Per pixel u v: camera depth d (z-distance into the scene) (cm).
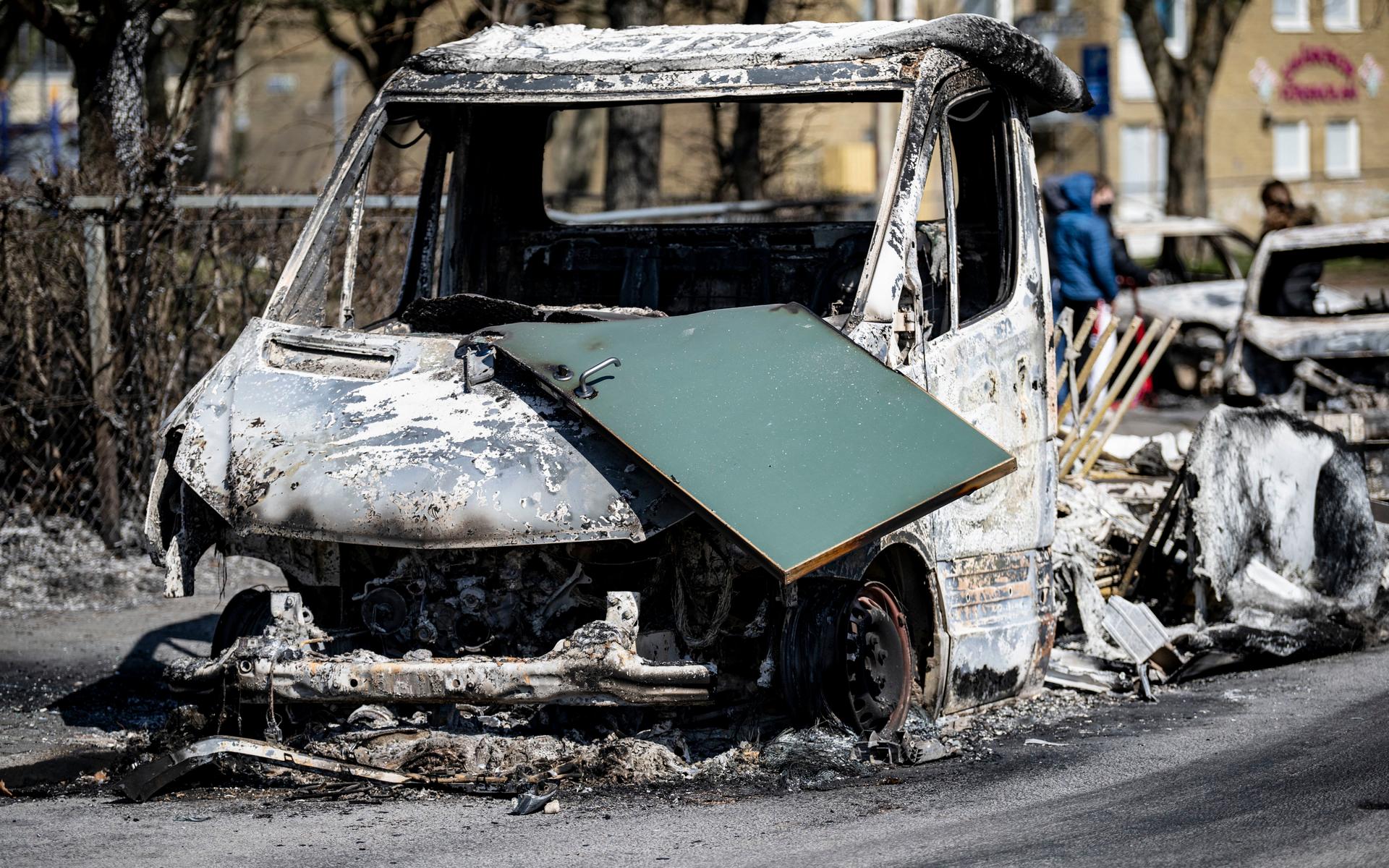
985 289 1465
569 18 3641
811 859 959
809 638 1175
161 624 1884
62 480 2259
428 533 1095
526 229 1648
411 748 1181
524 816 1067
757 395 1136
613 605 1105
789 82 1324
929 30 1347
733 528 1045
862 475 1087
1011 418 1380
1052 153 8900
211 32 2567
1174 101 7131
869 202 3425
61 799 1147
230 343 2305
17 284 2181
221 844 1007
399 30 3397
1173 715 1417
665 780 1151
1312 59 10331
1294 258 2944
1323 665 1673
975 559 1331
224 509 1145
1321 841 987
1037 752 1259
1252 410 1705
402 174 2405
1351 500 1792
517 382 1168
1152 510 1873
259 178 3155
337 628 1229
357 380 1201
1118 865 942
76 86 2466
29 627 1852
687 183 4756
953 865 945
